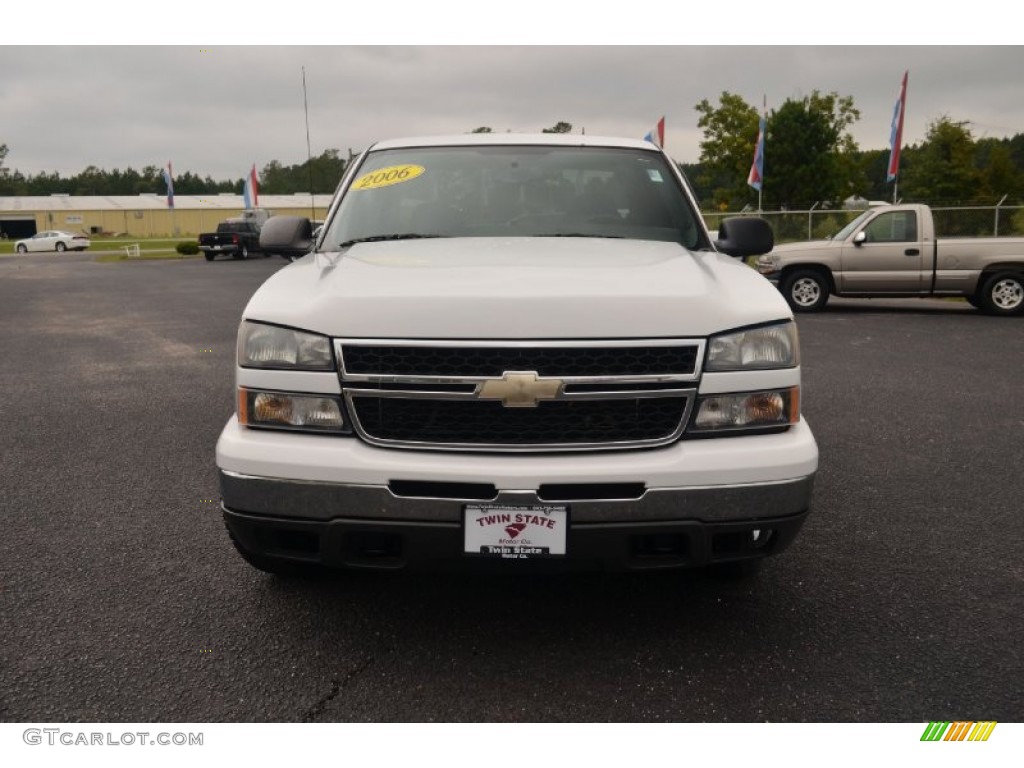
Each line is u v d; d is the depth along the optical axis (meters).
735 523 2.63
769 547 2.76
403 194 3.92
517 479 2.54
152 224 88.56
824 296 13.86
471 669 2.73
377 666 2.74
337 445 2.63
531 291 2.66
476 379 2.58
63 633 2.95
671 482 2.58
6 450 5.36
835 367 8.46
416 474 2.56
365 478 2.58
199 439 5.62
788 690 2.61
